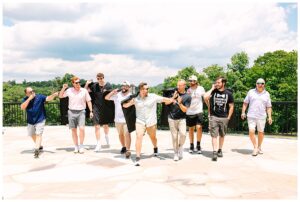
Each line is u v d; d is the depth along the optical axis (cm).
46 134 1155
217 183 532
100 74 780
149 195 473
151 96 656
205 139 1013
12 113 1463
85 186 520
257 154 768
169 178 561
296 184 529
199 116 759
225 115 703
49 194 482
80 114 773
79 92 765
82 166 653
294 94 5244
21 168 642
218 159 711
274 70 5488
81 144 787
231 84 5800
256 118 748
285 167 642
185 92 687
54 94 766
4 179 566
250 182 539
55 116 1527
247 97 762
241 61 6034
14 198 464
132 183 534
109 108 792
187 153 780
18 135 1149
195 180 549
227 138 1034
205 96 702
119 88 742
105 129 880
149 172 601
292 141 976
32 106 748
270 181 546
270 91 5391
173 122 684
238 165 656
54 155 766
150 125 662
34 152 771
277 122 3572
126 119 671
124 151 778
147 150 825
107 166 650
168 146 886
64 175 587
